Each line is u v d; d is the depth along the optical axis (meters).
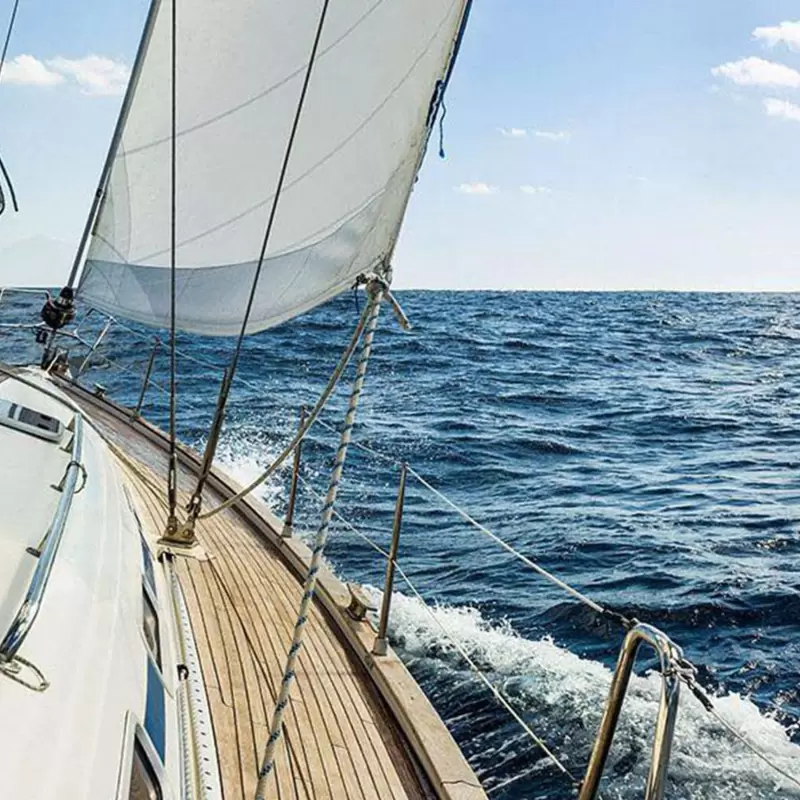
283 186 4.20
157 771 2.53
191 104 4.49
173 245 3.87
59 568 2.73
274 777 3.66
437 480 14.30
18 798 1.86
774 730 6.68
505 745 6.10
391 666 4.61
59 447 3.67
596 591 9.38
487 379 26.47
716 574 10.02
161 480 7.15
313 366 26.52
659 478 15.18
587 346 37.12
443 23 3.76
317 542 2.75
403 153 3.89
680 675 2.36
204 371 22.22
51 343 5.65
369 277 2.79
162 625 3.64
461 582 9.40
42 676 2.21
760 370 31.67
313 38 4.10
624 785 5.71
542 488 14.20
